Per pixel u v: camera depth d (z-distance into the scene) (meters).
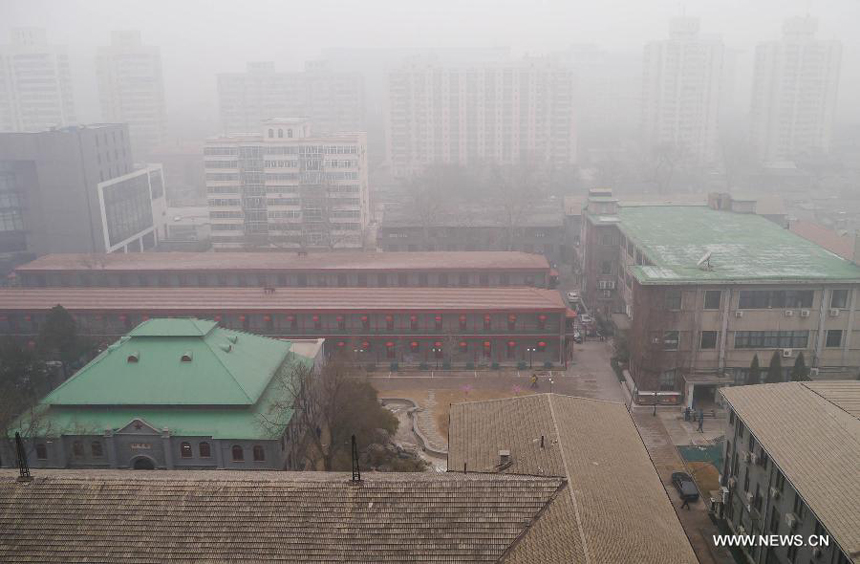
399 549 45.41
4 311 117.94
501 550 45.19
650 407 96.25
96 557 45.44
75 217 162.12
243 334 90.94
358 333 114.69
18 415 79.06
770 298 95.75
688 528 69.50
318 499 48.31
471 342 114.19
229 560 44.91
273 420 76.50
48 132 159.75
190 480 49.97
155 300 120.75
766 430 60.75
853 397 62.81
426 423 93.19
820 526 50.06
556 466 53.19
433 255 144.50
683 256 107.19
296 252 155.50
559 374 109.94
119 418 76.50
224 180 185.38
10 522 47.75
